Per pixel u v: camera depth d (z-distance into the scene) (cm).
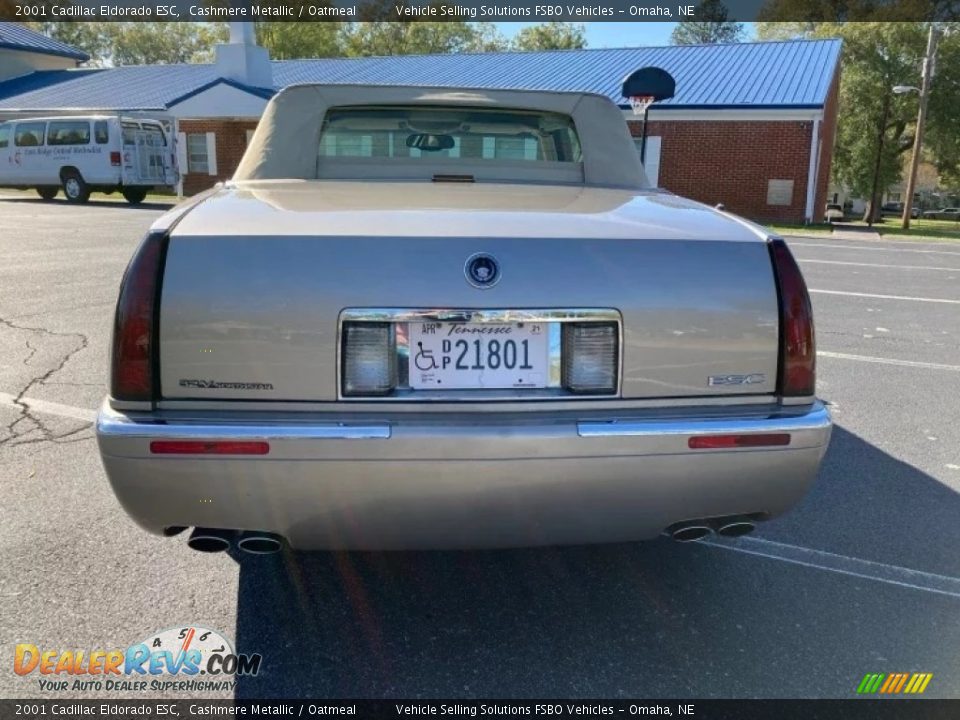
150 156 2278
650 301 219
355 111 342
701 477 221
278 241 212
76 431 416
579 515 224
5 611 261
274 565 296
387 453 207
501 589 285
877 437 443
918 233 2277
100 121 2164
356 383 212
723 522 239
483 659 245
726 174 2111
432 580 290
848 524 338
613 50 2664
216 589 278
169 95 2908
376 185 305
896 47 3145
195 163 2694
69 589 274
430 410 214
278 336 209
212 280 209
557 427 212
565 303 215
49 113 2919
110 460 207
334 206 246
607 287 217
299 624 261
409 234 216
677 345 221
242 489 209
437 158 347
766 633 261
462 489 213
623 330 218
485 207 251
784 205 2080
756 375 225
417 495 213
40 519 321
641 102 631
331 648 249
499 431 210
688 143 2128
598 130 358
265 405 211
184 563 294
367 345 212
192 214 231
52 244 1188
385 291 211
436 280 212
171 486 209
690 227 236
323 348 210
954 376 568
